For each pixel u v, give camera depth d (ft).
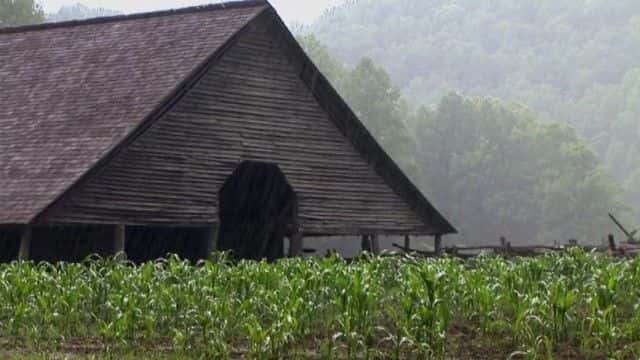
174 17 137.18
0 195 116.98
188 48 130.11
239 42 130.72
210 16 134.51
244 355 70.90
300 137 135.03
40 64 138.72
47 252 127.65
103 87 128.98
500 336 76.64
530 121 454.40
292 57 134.72
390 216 142.20
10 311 82.38
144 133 121.80
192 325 77.15
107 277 85.05
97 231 127.65
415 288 73.05
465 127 438.81
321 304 79.10
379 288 80.18
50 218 113.50
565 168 424.87
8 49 144.97
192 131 125.80
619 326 76.28
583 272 91.86
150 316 75.51
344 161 138.82
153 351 72.64
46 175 117.70
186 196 124.67
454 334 77.25
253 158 130.52
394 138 368.07
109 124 122.21
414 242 329.93
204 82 127.44
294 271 89.97
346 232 137.90
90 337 78.89
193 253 140.87
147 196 121.49
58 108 128.26
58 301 80.64
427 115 445.78
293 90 135.13
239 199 145.69
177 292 80.74
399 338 71.51
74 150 120.06
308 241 303.68
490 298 77.71
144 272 85.81
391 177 142.41
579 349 71.31
